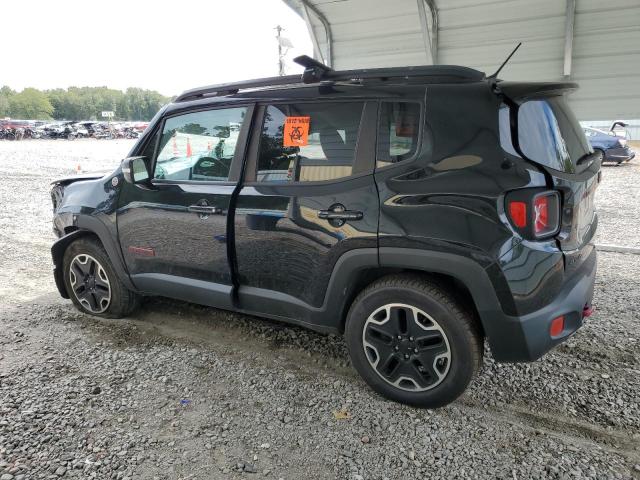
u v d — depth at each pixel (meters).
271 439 2.47
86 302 3.98
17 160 20.19
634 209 9.00
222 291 3.23
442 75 2.64
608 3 5.80
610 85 6.32
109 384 2.96
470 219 2.37
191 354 3.36
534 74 6.73
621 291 4.47
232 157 3.17
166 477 2.20
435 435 2.50
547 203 2.34
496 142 2.37
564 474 2.20
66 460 2.29
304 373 3.12
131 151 3.66
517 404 2.77
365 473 2.23
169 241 3.40
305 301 2.93
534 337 2.38
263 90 3.12
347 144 2.76
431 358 2.59
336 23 7.63
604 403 2.76
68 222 3.90
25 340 3.55
